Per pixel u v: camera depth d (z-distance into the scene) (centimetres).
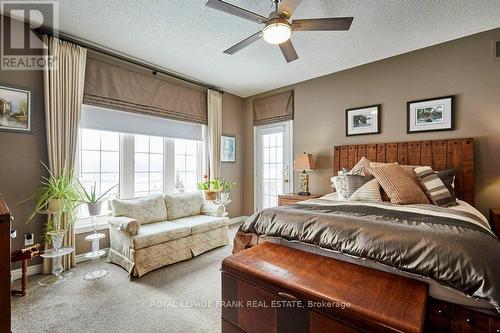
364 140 349
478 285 104
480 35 267
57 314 180
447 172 265
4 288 121
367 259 140
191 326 168
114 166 323
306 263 151
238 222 486
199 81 414
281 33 192
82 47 276
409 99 312
